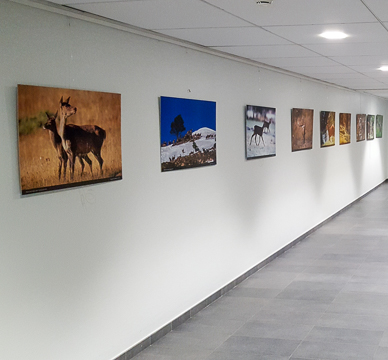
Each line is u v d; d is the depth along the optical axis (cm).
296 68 888
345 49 670
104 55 480
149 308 560
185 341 563
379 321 598
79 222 455
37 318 414
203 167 666
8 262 387
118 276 509
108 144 481
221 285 723
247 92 791
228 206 738
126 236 520
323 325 592
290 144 996
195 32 543
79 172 447
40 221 414
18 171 392
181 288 621
